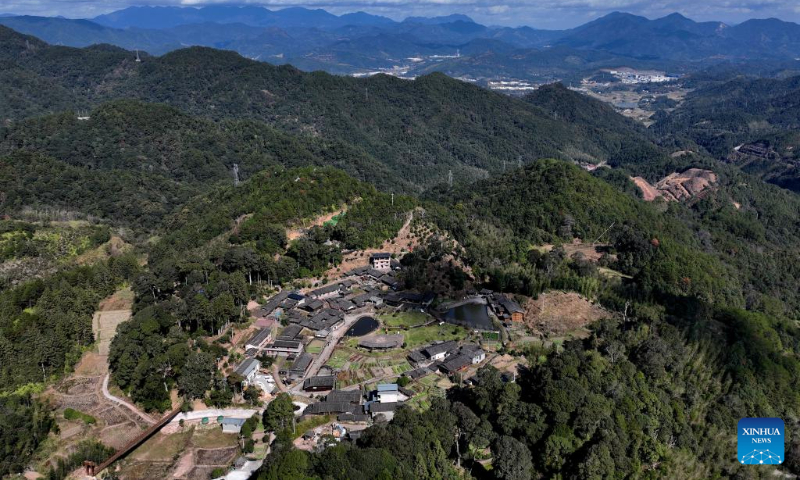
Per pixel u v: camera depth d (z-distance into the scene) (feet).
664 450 374.22
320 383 447.83
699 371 483.51
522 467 339.16
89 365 474.49
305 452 325.62
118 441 386.11
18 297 531.91
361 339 536.42
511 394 394.52
